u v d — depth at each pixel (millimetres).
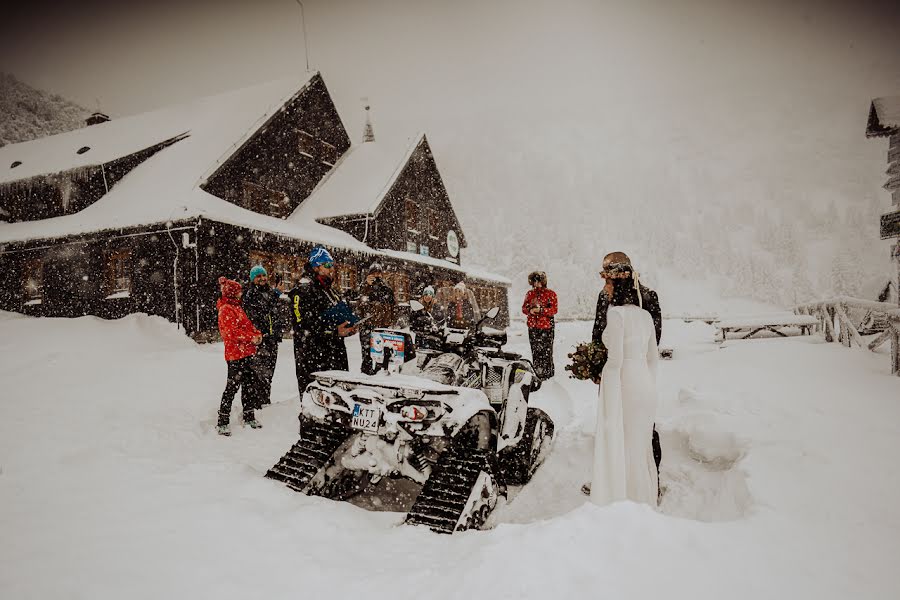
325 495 3748
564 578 2191
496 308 4754
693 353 10438
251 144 18656
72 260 16312
